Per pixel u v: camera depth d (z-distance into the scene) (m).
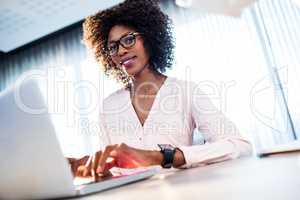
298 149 0.65
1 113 0.48
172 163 0.84
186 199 0.32
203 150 0.87
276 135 2.36
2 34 2.53
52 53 2.94
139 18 1.52
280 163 0.51
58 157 0.48
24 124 0.47
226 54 2.54
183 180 0.51
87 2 1.91
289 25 2.55
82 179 0.71
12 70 3.05
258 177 0.39
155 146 1.26
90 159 0.81
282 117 2.39
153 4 1.62
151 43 1.53
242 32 2.57
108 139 1.39
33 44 3.01
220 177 0.46
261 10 2.61
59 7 2.07
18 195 0.52
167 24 1.69
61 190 0.49
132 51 1.47
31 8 2.09
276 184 0.32
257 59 2.52
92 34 1.68
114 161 0.79
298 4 1.33
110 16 1.56
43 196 0.50
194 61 2.53
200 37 2.59
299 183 0.30
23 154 0.48
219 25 2.60
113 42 1.53
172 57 1.74
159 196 0.37
